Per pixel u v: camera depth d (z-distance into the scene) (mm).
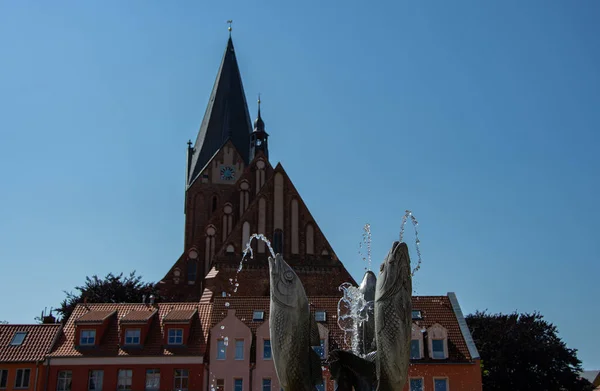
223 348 47375
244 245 70125
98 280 75938
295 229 71500
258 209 71438
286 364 14930
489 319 68375
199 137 100812
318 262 70688
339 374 15594
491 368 64000
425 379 45688
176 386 46719
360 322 16484
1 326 49344
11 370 46438
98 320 48312
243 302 51500
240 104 100938
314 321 15344
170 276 77875
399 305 14445
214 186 95000
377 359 14594
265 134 96250
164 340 48031
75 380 46625
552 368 64750
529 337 64812
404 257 14602
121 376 46906
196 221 93875
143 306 52719
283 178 72688
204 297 67375
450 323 48719
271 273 15188
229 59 103750
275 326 15008
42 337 48594
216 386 46750
